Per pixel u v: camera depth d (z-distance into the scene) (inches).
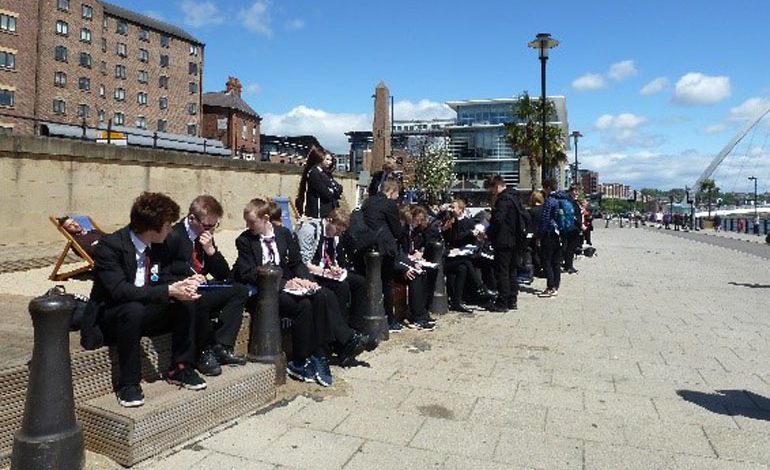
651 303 388.2
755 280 518.0
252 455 141.2
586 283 485.7
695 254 822.5
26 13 2155.5
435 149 2600.9
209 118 3142.2
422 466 138.8
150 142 951.6
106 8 2551.7
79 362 141.3
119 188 503.2
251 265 200.5
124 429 131.3
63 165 443.2
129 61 2657.5
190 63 2984.7
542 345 266.1
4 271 303.1
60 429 120.3
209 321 168.4
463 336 280.8
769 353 258.2
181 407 145.0
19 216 407.5
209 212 188.7
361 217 265.7
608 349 260.8
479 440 155.6
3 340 159.8
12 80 2103.8
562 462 143.3
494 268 380.8
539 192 444.8
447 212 365.1
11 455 121.5
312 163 311.0
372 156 884.6
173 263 174.4
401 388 198.5
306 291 198.5
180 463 135.1
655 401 191.5
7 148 394.6
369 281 261.3
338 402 182.1
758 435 163.5
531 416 175.0
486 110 3366.1
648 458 146.9
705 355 253.3
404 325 298.5
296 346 201.6
